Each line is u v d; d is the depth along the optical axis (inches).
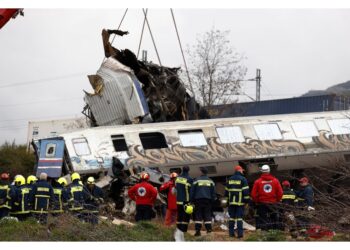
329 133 1401.3
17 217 941.8
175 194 1023.0
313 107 2295.8
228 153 1320.1
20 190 941.8
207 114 1523.1
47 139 1243.2
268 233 895.7
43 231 847.1
